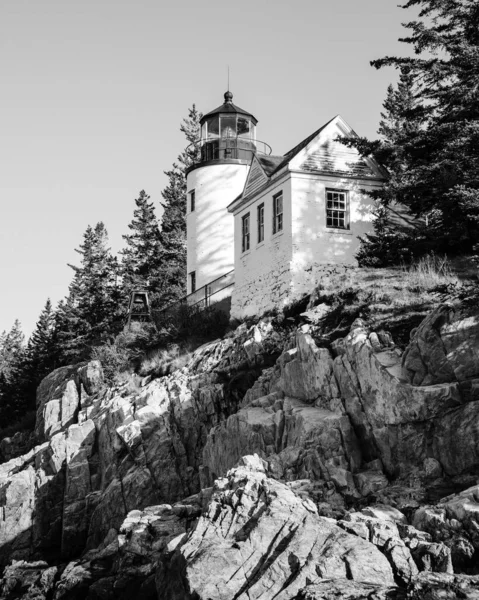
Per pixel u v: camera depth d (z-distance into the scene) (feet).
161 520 68.18
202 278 152.25
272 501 56.80
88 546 96.12
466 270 89.04
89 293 220.02
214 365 101.81
